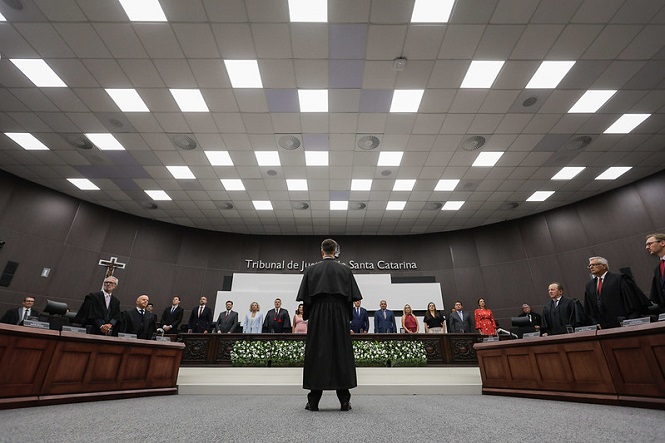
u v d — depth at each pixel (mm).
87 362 3775
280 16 5234
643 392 2953
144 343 4508
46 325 3605
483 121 7625
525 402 3555
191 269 12891
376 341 7262
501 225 13055
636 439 1706
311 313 3055
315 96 6871
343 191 10820
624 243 10164
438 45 5738
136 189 10656
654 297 3848
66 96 6898
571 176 9938
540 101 7035
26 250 9711
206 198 11250
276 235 14281
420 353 7047
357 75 6348
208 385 5098
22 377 3164
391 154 8859
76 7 5094
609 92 6805
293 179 10109
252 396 4637
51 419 2463
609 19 5281
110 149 8656
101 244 11391
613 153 8844
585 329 3549
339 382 2779
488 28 5430
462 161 9180
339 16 5238
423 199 11375
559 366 3729
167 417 2566
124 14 5203
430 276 13383
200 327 9180
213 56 5961
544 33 5520
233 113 7367
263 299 12211
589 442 1660
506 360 4488
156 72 6305
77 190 10672
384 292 12836
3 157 9016
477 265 13031
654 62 6105
